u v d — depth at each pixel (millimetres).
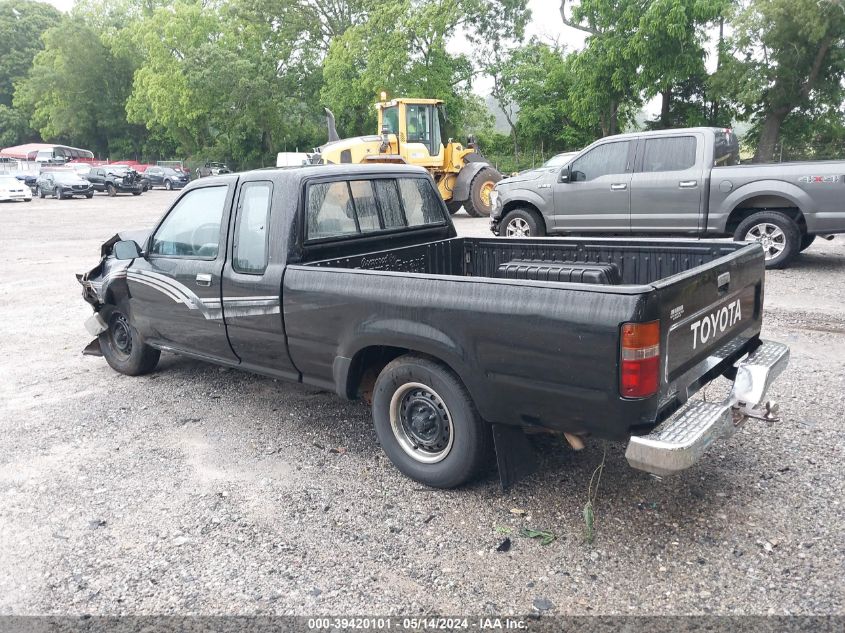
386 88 35469
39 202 31812
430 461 3744
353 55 36594
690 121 31156
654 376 2852
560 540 3227
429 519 3463
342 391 3988
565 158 16188
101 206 28719
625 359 2799
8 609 2891
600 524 3342
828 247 11297
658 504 3492
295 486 3869
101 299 5723
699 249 4234
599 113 30859
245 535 3381
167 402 5293
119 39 55719
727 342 3652
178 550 3271
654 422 2908
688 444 2760
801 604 2711
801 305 7332
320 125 49719
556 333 2969
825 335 6238
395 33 34625
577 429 3055
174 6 47969
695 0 25500
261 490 3836
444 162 18891
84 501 3771
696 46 26641
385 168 4930
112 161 59594
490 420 3354
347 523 3459
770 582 2848
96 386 5734
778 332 6387
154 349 5750
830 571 2896
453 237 5508
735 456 3955
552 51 38906
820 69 26500
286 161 26625
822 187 8359
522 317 3066
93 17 60250
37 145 56281
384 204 4883
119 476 4062
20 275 11562
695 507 3443
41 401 5402
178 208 4965
